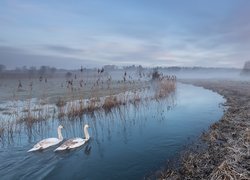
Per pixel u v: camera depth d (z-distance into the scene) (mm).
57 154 14789
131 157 14234
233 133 16438
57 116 25297
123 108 30031
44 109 28359
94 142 17344
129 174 12031
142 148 15734
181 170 11680
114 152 15172
